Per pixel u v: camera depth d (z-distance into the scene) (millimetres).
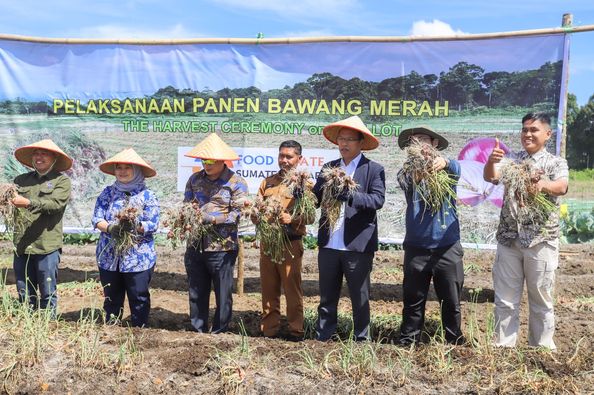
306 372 4496
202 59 7883
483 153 7508
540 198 5098
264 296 6316
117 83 8047
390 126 7664
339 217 5570
